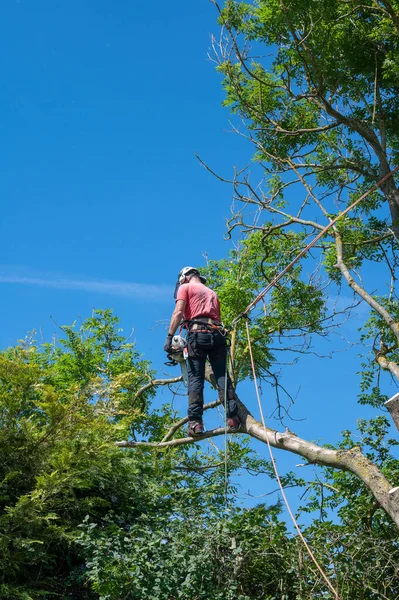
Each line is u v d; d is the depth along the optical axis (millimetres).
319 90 13516
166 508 9000
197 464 11031
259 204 13109
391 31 12930
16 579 7816
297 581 8305
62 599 7852
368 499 9039
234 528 8305
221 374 8469
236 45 13102
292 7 12789
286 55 14211
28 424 8320
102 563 7504
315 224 12297
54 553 8445
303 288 14156
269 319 14156
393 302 13727
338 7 13336
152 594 7418
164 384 10984
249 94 14664
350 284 10195
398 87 14781
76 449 8281
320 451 7141
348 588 8125
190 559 7785
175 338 8680
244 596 7691
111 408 8484
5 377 8375
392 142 15172
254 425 7977
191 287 8773
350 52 13945
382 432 10609
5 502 8102
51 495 7941
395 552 8430
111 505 8945
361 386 12289
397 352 13500
